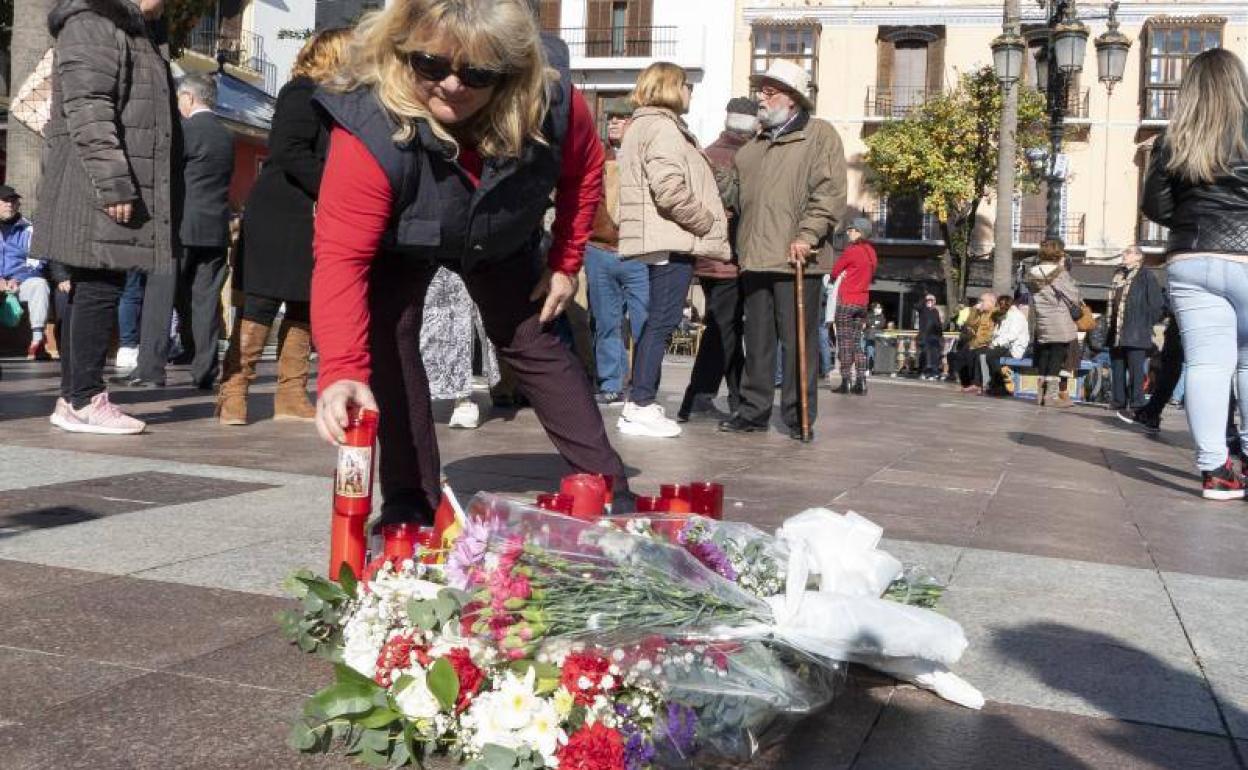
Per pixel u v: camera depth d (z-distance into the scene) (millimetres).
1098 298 34000
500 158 2508
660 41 35562
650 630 1913
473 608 1925
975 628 2791
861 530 2354
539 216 2729
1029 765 1963
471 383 6422
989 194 33656
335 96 2404
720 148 8258
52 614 2568
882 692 2305
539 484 4543
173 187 5633
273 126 5441
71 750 1854
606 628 1895
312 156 5426
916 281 35219
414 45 2268
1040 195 34969
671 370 15203
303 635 2328
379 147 2375
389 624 2049
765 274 6766
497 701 1799
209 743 1900
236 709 2051
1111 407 12914
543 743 1762
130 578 2895
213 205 8383
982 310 16828
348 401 2402
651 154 6160
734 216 7574
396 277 2889
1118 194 34281
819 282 6727
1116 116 34281
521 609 1892
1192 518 4777
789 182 6547
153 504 3867
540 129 2527
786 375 6891
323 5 23984
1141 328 12438
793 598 2062
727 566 2160
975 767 1945
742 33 35625
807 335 6723
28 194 12820
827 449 6430
